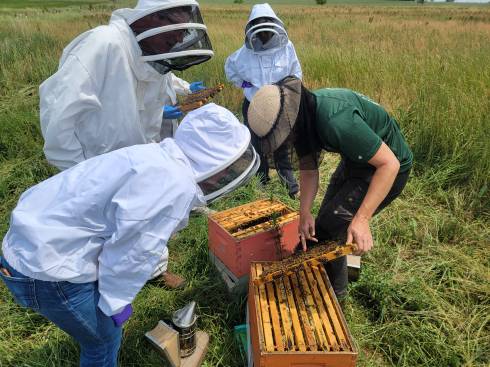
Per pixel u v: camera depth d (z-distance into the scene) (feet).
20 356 8.82
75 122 9.27
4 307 10.07
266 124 6.26
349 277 10.80
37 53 32.35
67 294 6.04
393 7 179.22
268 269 8.24
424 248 12.25
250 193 14.90
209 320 9.59
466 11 131.54
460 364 8.47
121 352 8.82
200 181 6.07
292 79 6.70
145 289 10.51
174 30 8.82
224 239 10.32
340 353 6.66
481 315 9.70
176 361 7.97
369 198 7.26
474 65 23.38
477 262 11.44
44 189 6.20
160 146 6.17
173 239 12.46
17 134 18.72
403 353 8.72
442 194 14.71
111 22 9.52
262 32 14.37
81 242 5.94
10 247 6.08
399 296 10.34
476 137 15.72
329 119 6.88
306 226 8.95
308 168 8.48
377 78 24.09
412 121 18.45
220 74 26.13
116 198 5.65
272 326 7.39
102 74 9.10
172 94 13.15
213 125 6.00
